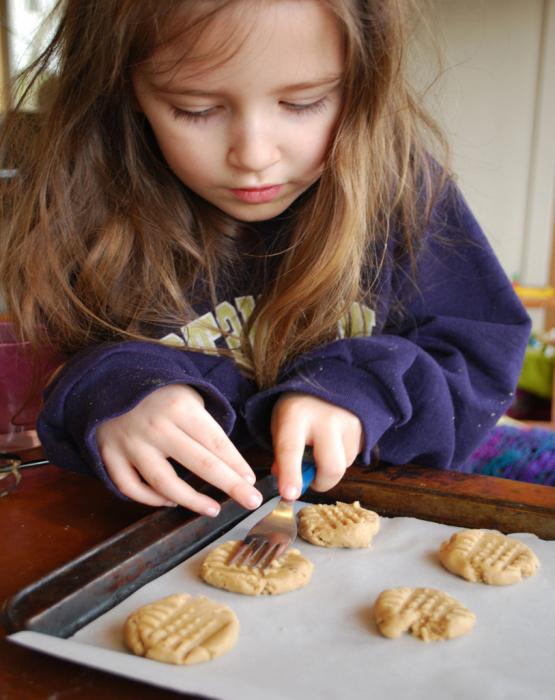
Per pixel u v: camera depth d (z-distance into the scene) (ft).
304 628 1.93
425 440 3.14
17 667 1.57
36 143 3.31
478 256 3.78
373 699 1.63
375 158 3.11
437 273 3.76
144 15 2.41
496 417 3.53
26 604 1.77
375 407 2.84
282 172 2.69
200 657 1.73
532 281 13.88
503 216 13.85
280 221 3.52
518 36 13.05
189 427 2.50
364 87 2.75
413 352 3.17
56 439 2.72
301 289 3.15
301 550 2.38
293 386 2.81
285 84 2.40
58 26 3.11
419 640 1.88
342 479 2.67
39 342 3.40
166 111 2.60
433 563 2.29
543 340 11.46
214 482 2.38
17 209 3.34
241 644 1.84
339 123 2.76
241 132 2.49
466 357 3.65
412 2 3.14
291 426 2.63
